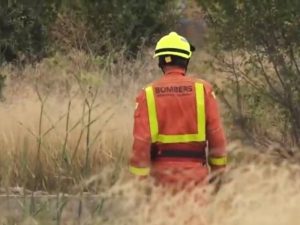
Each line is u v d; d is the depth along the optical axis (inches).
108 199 761.0
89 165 948.0
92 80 1192.2
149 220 705.6
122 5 1973.4
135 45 1947.6
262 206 709.9
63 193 793.6
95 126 1037.8
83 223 770.2
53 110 1103.6
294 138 1131.3
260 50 1139.3
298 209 707.4
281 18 1109.1
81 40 1760.6
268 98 1145.4
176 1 2108.8
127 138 1048.2
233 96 1154.0
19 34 1790.1
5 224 798.5
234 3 1135.6
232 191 714.2
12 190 921.5
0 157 991.6
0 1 1801.2
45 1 1867.6
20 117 1083.3
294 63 1131.3
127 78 1443.2
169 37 735.1
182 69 731.4
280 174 792.9
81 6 1953.7
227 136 1125.1
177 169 712.4
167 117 716.7
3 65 1574.8
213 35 1166.3
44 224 762.2
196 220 696.4
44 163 963.3
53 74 1378.0
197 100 719.7
